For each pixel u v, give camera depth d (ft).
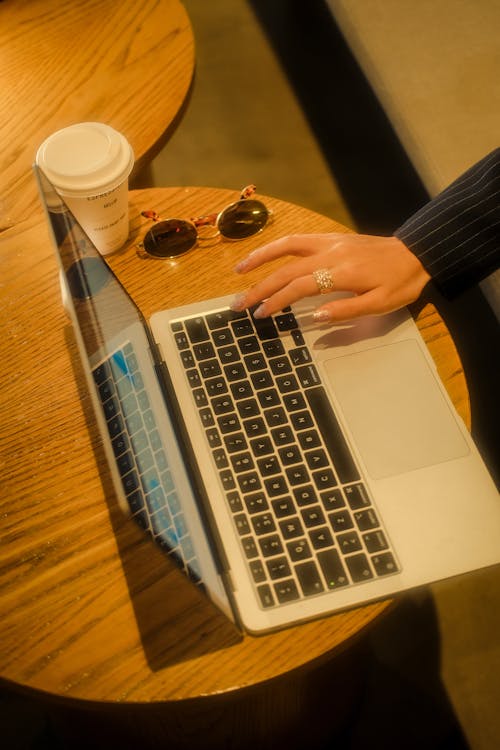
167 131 3.30
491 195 2.98
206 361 2.67
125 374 2.52
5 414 2.66
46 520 2.46
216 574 2.22
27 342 2.81
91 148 2.63
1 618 2.30
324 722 3.70
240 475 2.45
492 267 3.01
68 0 3.74
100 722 3.20
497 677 4.22
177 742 3.24
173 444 2.47
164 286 2.94
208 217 3.05
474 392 5.09
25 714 4.10
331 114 6.59
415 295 2.88
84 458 2.56
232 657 2.22
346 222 6.05
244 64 6.93
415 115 4.62
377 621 2.29
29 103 3.37
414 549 2.35
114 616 2.30
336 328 2.78
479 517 2.41
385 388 2.64
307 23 7.13
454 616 4.38
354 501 2.42
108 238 2.91
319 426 2.56
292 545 2.33
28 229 3.04
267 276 2.97
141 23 3.62
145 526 2.10
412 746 4.07
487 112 4.55
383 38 4.93
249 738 3.38
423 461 2.50
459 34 4.85
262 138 6.48
